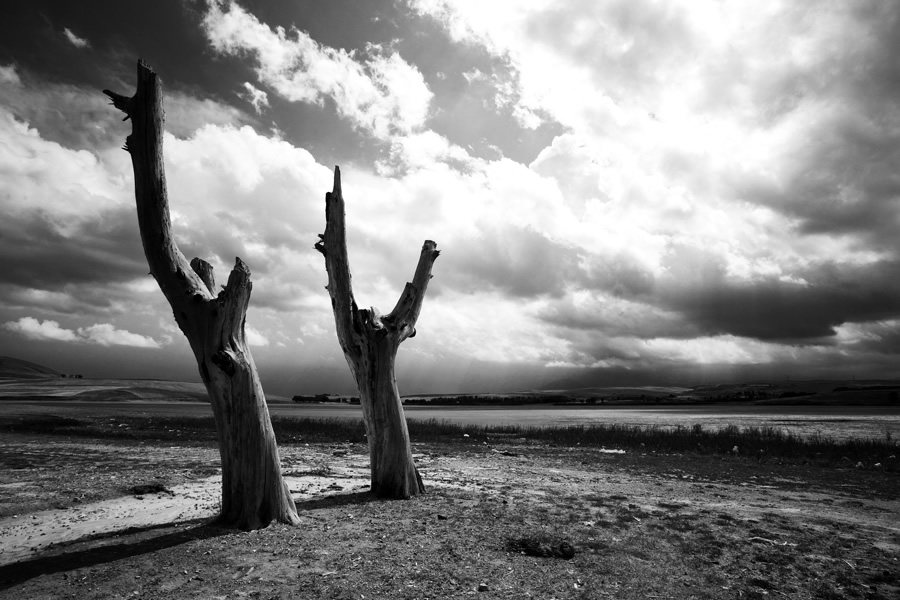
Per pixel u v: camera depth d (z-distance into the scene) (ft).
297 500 32.32
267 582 17.56
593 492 38.42
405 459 34.27
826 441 88.07
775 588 18.71
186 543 21.65
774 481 47.37
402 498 33.12
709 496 38.32
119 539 22.68
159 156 24.73
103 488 36.76
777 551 22.99
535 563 20.31
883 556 22.94
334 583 17.60
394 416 34.53
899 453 70.69
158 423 124.98
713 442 84.28
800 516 31.30
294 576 18.20
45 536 25.03
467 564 19.90
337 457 61.26
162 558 19.80
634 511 30.76
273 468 25.41
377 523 25.96
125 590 16.80
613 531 25.59
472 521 26.73
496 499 33.12
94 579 17.71
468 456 65.16
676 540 24.35
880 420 222.48
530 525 26.16
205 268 27.99
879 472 54.34
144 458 56.90
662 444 82.28
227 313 24.52
